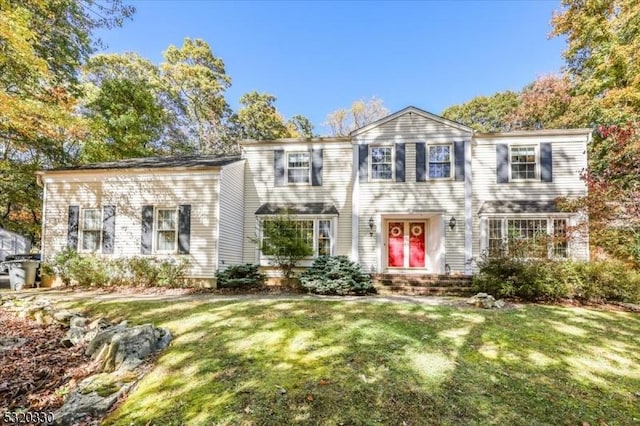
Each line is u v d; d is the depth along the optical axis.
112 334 5.56
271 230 11.17
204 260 11.10
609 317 6.91
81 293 9.96
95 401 3.82
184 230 11.33
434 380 4.05
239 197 13.14
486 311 7.07
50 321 7.26
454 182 12.18
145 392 4.03
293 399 3.63
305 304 7.47
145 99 20.31
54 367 5.03
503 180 12.33
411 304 7.55
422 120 12.55
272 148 13.73
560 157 12.12
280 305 7.38
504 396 3.80
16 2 11.04
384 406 3.53
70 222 12.02
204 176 11.45
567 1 16.45
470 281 10.45
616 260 9.38
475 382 4.06
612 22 14.92
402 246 13.48
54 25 13.52
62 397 4.20
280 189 13.52
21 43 8.90
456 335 5.52
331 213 12.61
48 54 13.72
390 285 10.45
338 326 5.79
